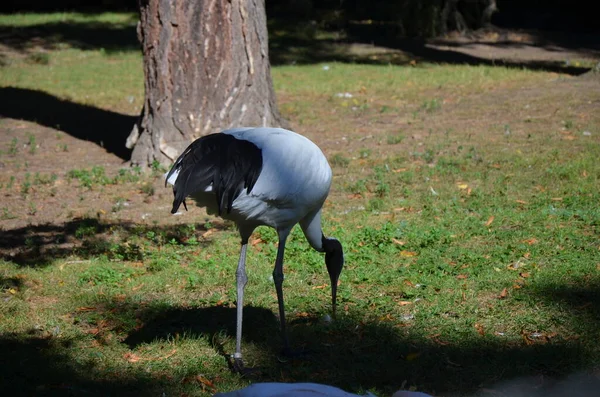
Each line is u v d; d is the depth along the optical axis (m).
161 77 12.90
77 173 12.63
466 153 13.30
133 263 8.86
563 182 11.40
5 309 7.49
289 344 6.72
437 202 10.74
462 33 30.36
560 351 6.40
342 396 3.89
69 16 33.59
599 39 29.70
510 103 17.41
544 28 32.47
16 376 6.16
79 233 9.80
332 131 15.52
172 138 12.95
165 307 7.57
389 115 16.83
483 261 8.45
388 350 6.59
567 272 8.02
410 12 30.27
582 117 15.66
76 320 7.27
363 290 7.95
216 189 5.80
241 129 6.49
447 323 7.05
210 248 9.31
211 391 6.00
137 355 6.63
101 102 19.39
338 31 30.67
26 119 17.45
